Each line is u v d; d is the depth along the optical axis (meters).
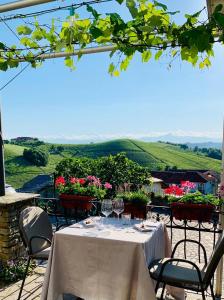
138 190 3.96
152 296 2.45
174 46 2.54
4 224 3.82
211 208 3.41
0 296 3.31
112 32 2.55
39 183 30.59
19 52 3.34
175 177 26.02
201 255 5.57
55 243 2.84
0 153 4.04
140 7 2.42
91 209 4.30
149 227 3.05
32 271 3.93
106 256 2.66
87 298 2.72
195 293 3.41
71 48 3.05
